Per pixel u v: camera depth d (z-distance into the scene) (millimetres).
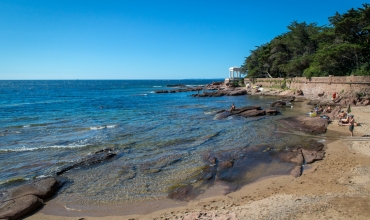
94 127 25344
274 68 71062
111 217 9594
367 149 15859
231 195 10977
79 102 52312
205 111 36500
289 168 13625
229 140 19797
